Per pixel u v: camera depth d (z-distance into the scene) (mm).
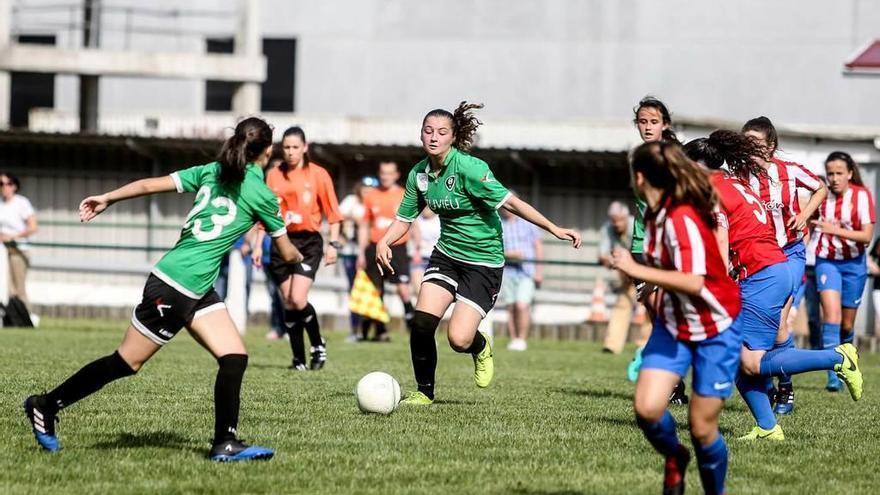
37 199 70688
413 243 54125
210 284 18047
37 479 16922
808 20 98562
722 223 20391
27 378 29312
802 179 25766
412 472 17891
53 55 81188
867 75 97000
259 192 18125
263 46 105438
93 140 66750
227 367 18078
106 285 67750
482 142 84250
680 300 15688
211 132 87625
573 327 60125
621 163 64625
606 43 101312
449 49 103000
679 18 100438
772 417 22344
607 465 18875
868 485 17922
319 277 66438
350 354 42125
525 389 30500
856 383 23141
